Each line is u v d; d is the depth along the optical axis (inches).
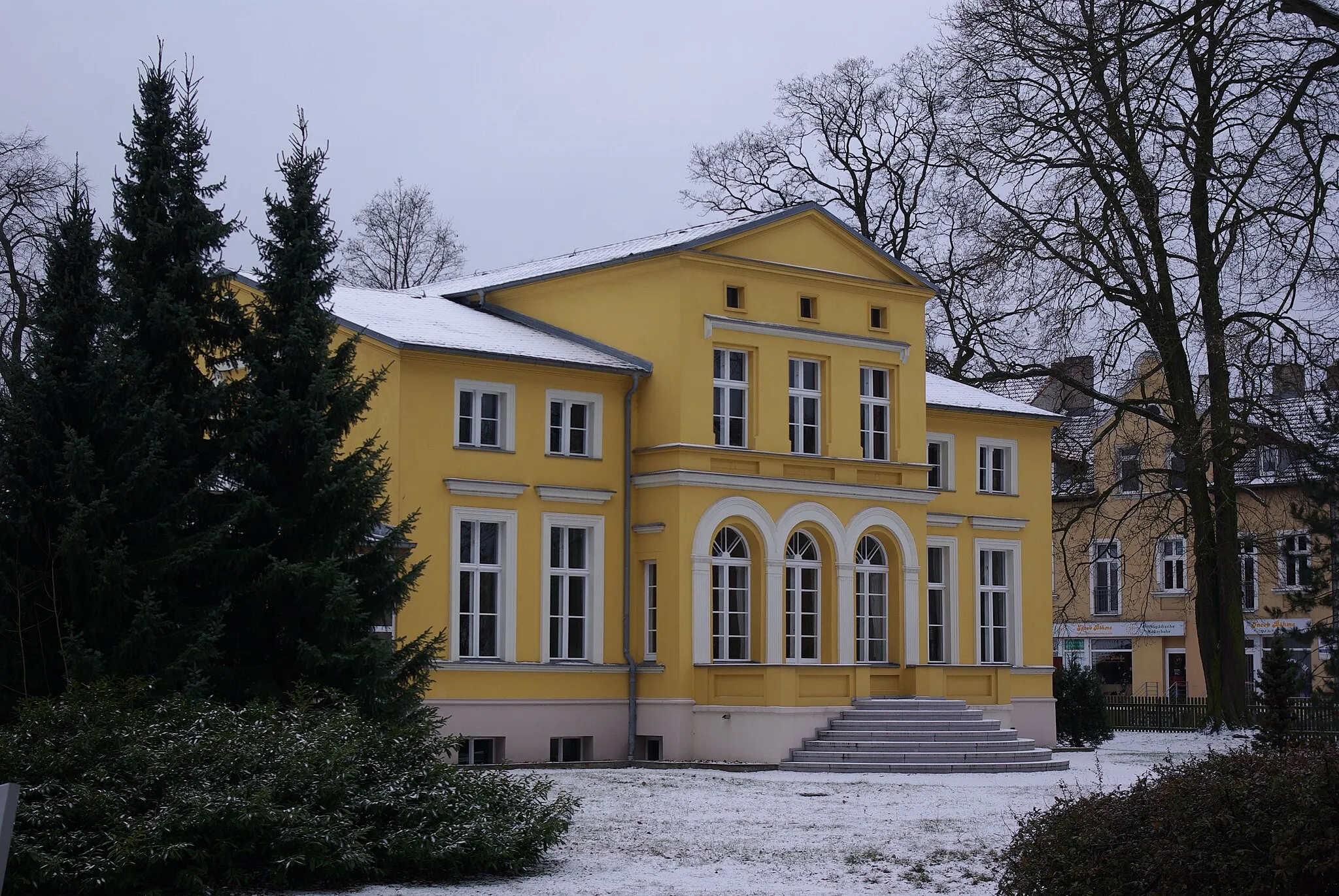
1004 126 1656.0
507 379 1306.6
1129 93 1555.1
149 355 880.3
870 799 998.4
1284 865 467.2
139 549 836.0
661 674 1331.2
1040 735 1599.4
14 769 602.2
